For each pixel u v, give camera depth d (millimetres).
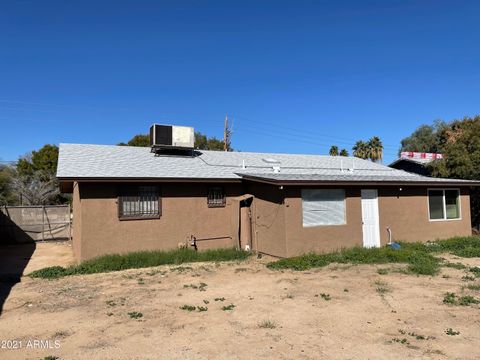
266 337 6281
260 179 14125
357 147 57281
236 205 15641
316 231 14227
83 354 5688
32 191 31484
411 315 7320
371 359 5398
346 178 15383
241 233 15805
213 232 15484
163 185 14523
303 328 6691
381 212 16062
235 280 10609
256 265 12750
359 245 15164
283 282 10227
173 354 5645
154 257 13148
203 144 48344
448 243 15984
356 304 8094
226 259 13836
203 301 8516
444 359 5371
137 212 13992
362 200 15641
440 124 47688
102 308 8086
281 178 13961
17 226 22156
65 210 23672
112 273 11797
